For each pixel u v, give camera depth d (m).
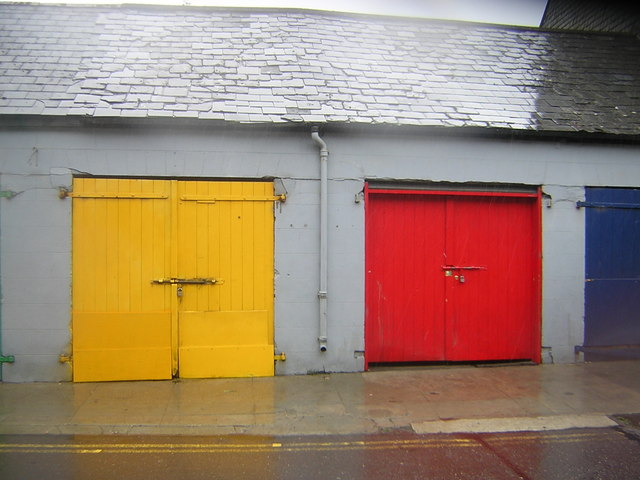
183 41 6.64
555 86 6.86
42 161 5.41
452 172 6.01
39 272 5.41
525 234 6.36
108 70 5.96
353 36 7.23
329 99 5.92
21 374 5.41
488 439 4.21
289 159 5.71
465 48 7.42
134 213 5.51
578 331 6.33
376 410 4.74
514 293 6.34
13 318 5.39
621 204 6.40
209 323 5.61
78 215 5.45
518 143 6.14
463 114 6.01
